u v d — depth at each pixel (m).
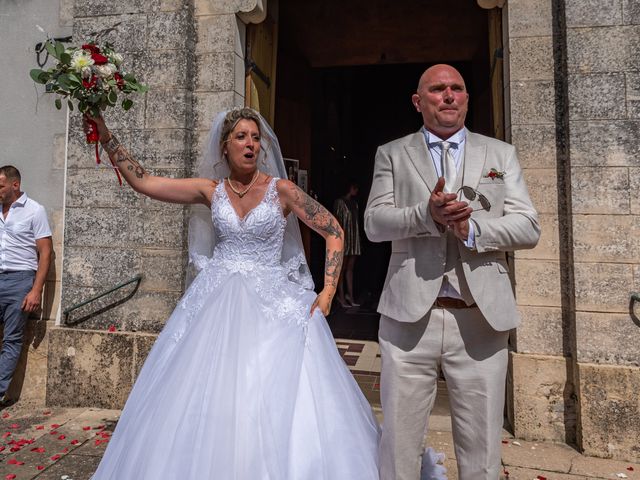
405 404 2.01
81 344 3.86
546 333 3.32
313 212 2.35
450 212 1.75
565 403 3.25
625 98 3.17
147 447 1.89
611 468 2.94
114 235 3.91
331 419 2.09
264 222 2.30
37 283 3.92
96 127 2.35
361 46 6.51
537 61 3.39
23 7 4.35
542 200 3.35
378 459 2.14
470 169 2.01
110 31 3.95
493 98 3.82
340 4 6.02
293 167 5.93
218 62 3.88
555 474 2.87
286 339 2.16
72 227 3.98
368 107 10.42
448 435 3.32
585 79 3.21
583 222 3.18
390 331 2.06
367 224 2.13
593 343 3.14
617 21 3.19
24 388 4.13
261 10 3.90
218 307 2.20
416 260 2.00
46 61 4.30
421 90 2.09
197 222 2.61
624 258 3.12
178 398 1.98
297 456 1.92
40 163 4.29
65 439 3.29
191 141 3.91
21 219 3.91
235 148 2.31
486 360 1.94
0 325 4.12
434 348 1.97
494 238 1.85
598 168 3.18
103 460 2.11
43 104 4.30
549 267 3.33
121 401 3.80
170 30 3.87
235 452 1.83
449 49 6.39
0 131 4.37
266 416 1.92
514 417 3.32
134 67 3.90
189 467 1.80
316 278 7.61
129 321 3.87
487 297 1.91
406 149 2.12
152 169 3.86
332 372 2.23
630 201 3.13
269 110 4.58
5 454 3.07
